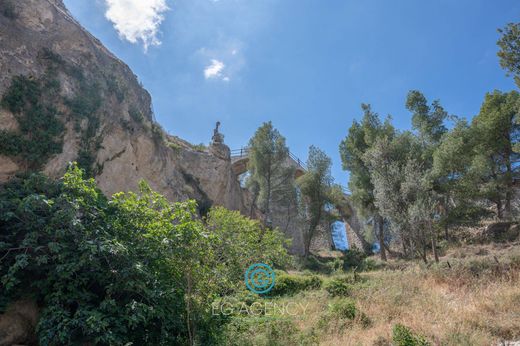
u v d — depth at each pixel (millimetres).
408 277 12516
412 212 17500
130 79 17453
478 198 24000
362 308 9789
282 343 8047
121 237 8156
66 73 11867
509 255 12992
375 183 21438
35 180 8305
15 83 9820
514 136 24781
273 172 29328
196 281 7887
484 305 8781
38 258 6996
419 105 28547
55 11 12680
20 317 7285
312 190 28797
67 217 7367
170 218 8492
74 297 6941
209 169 25734
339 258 26938
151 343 7461
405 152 24516
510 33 14516
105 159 13477
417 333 7672
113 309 6895
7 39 10234
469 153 24438
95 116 12680
